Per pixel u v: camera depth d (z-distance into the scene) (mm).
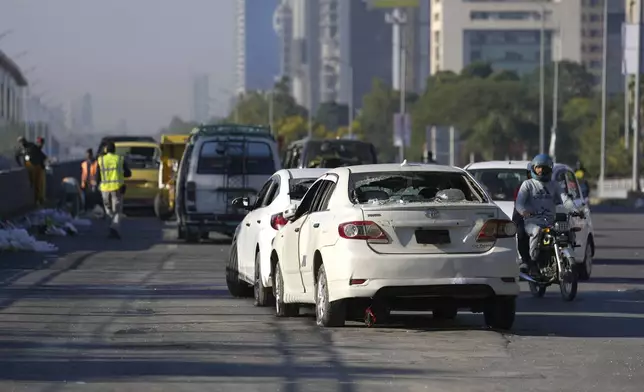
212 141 74750
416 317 38312
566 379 26484
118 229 79375
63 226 83250
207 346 31312
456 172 36156
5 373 26922
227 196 74312
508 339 32844
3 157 131125
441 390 25031
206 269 57562
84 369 27500
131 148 110750
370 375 26828
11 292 46000
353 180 35188
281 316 38250
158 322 36656
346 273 33281
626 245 76062
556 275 43969
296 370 27469
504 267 33500
